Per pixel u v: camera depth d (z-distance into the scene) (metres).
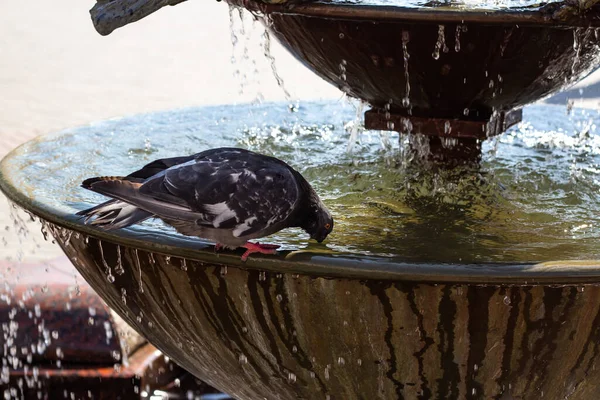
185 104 12.12
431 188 4.14
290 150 4.86
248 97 12.52
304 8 3.59
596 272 2.72
